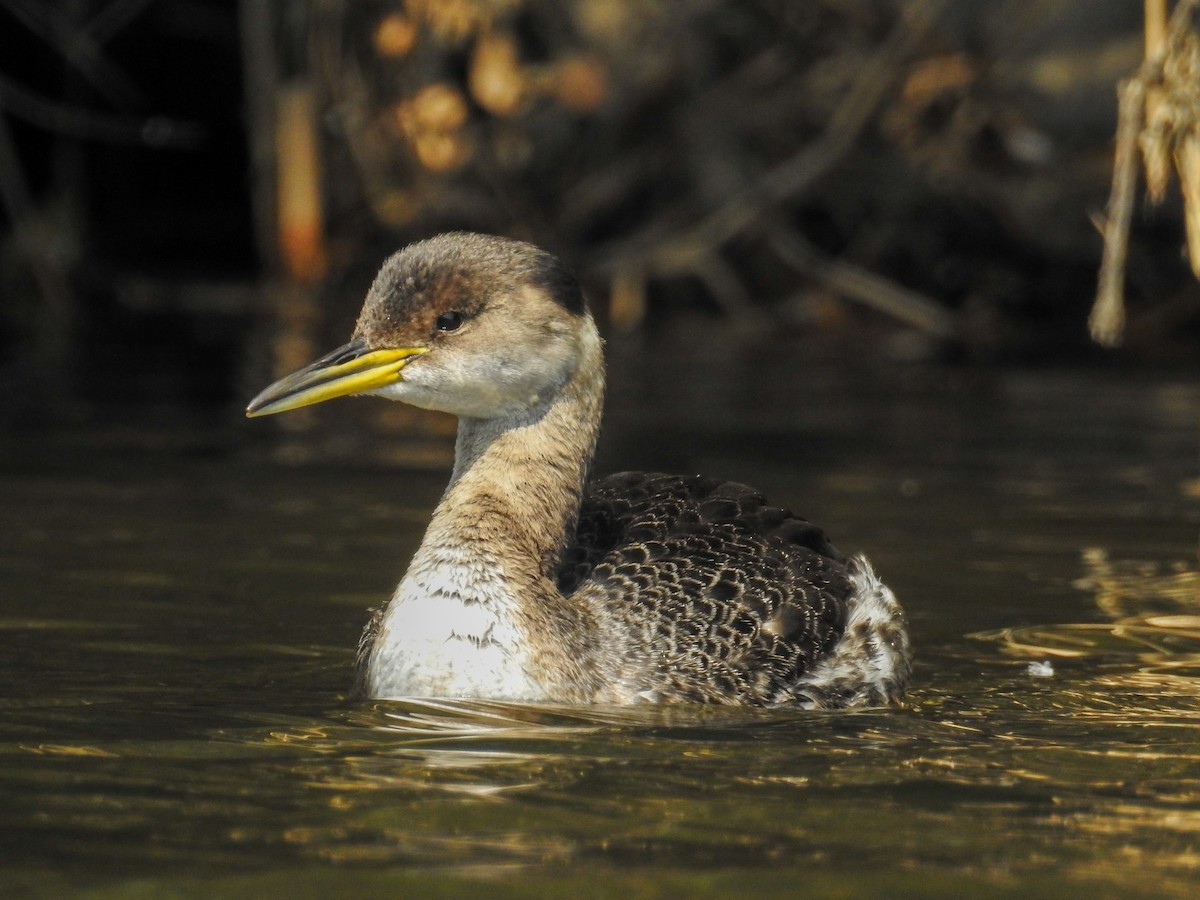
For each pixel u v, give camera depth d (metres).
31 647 9.86
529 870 6.20
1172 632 10.70
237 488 14.86
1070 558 12.65
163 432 17.72
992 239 27.80
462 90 22.27
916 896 6.02
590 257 27.64
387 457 16.66
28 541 12.67
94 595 11.16
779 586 9.61
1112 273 11.35
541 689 8.92
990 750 8.06
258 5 26.17
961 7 26.36
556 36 25.62
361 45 19.72
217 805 6.93
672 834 6.63
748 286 28.19
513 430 9.80
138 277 29.08
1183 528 13.70
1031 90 26.70
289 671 9.48
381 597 11.28
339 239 27.17
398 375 9.70
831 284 27.61
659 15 26.31
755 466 15.88
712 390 21.05
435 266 9.66
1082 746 8.16
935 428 18.41
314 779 7.32
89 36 25.97
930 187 27.22
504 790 7.20
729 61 27.25
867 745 8.14
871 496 14.72
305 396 9.59
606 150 27.12
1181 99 11.12
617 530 10.15
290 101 25.98
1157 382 22.42
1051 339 26.67
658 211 28.19
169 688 9.02
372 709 8.65
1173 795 7.30
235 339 24.50
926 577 12.05
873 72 25.62
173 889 5.96
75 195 29.03
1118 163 11.33
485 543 9.22
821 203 27.95
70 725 8.23
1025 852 6.52
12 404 19.17
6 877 6.07
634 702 8.96
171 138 29.30
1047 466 16.28
